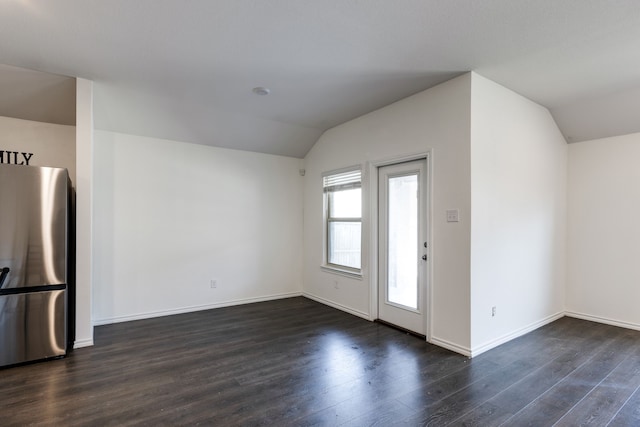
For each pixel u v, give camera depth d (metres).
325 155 4.89
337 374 2.60
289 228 5.31
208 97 3.58
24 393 2.28
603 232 4.00
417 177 3.55
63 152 3.75
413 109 3.50
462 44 2.50
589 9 2.06
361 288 4.18
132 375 2.56
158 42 2.47
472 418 2.02
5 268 2.65
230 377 2.54
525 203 3.58
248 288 4.90
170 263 4.29
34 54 2.63
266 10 2.09
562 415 2.05
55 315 2.85
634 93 3.36
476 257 2.99
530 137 3.65
